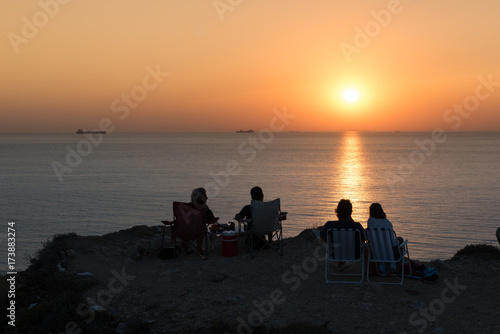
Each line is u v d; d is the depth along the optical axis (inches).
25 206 2206.0
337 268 288.8
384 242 256.8
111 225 1738.4
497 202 2170.3
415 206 2062.0
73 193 2674.7
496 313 212.4
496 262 315.9
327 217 1803.6
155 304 247.8
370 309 219.6
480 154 6934.1
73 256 338.0
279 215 324.5
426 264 315.0
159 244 359.3
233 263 306.8
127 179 3469.5
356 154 7283.5
